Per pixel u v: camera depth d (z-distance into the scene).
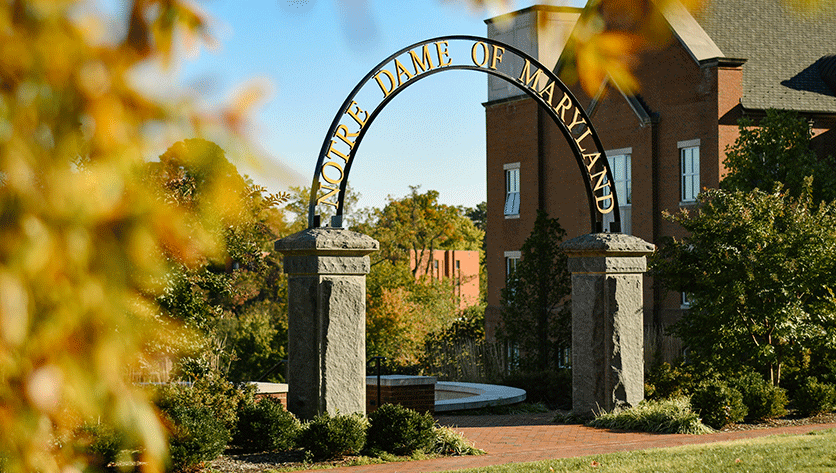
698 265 17.59
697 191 26.39
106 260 0.89
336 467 11.22
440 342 30.67
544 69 14.93
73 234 0.87
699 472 9.94
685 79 26.56
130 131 0.89
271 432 11.93
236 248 11.89
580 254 15.70
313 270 12.47
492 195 34.62
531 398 21.08
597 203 15.85
